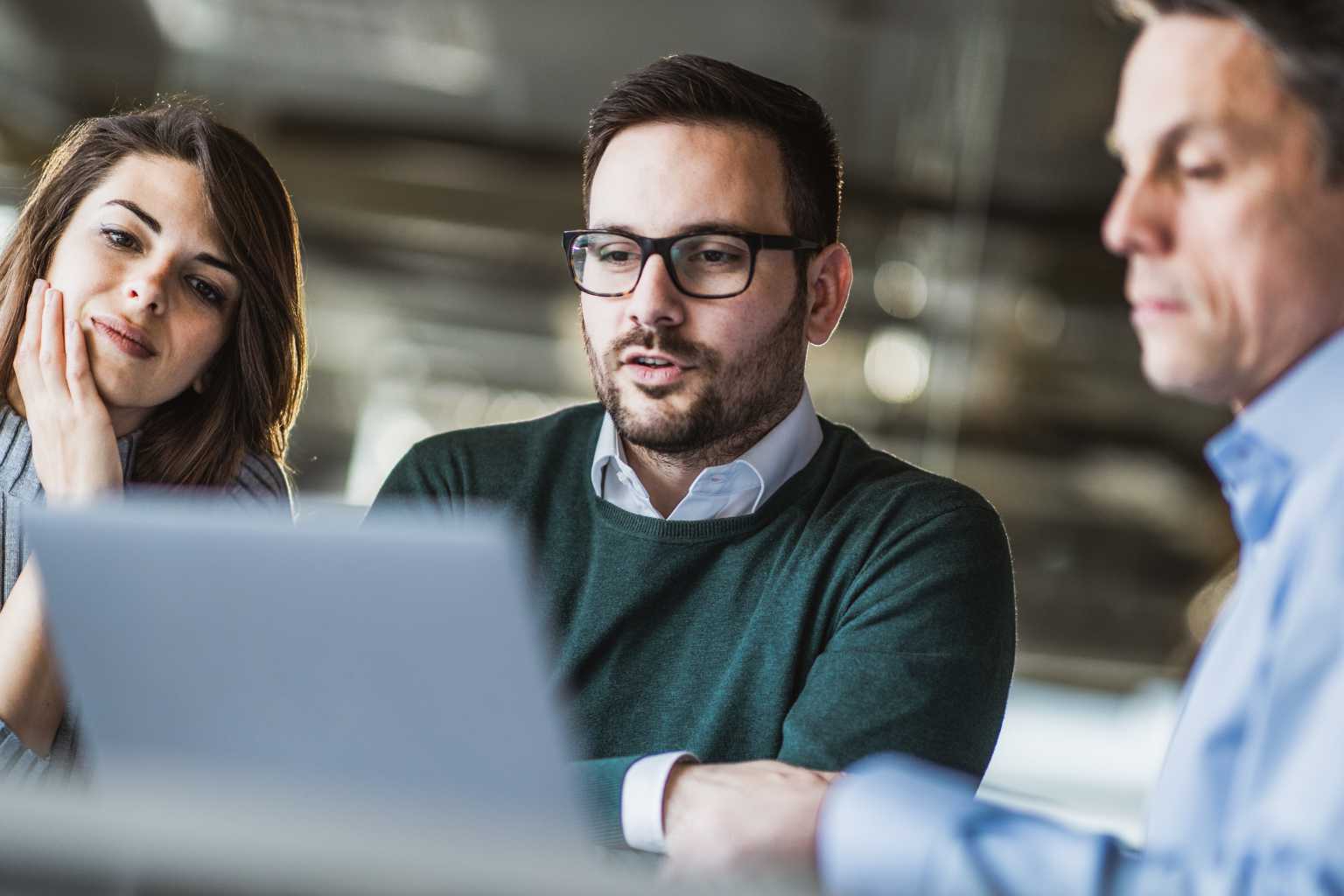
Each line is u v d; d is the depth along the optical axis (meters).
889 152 10.15
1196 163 1.00
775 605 1.67
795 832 1.25
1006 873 0.81
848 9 8.36
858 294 10.92
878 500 1.71
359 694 0.80
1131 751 8.70
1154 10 1.03
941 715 1.51
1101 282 10.80
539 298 12.24
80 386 1.86
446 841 0.65
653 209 1.68
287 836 0.64
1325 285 0.98
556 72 9.88
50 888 0.64
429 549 0.76
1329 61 0.95
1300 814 0.79
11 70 9.88
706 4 8.52
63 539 0.82
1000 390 11.56
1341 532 0.87
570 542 1.79
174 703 0.85
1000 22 8.09
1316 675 0.83
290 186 11.03
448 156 11.02
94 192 1.91
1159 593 12.72
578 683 1.71
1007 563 1.69
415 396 13.21
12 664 1.60
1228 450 1.03
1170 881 0.81
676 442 1.70
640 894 0.64
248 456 2.09
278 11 9.34
